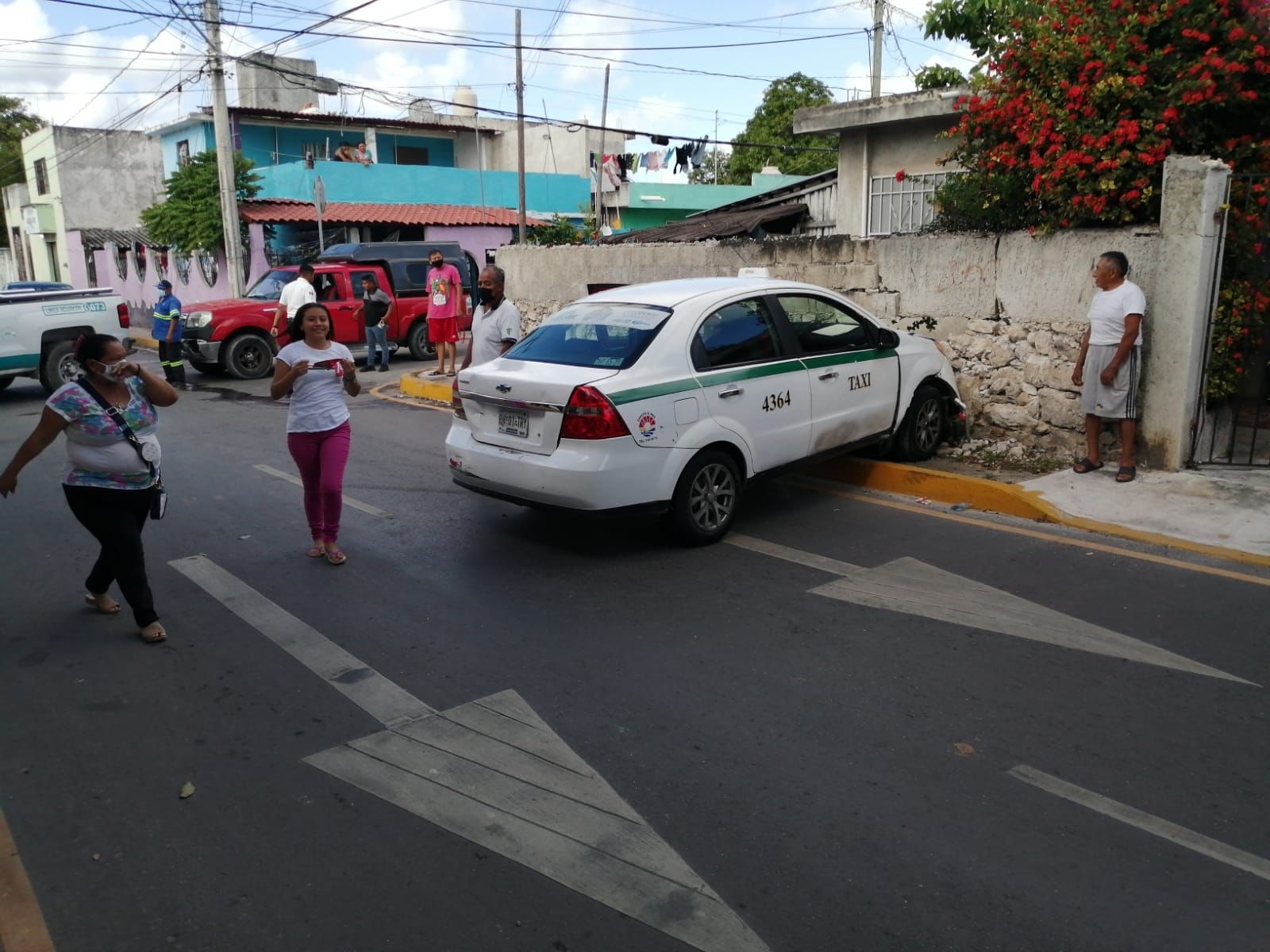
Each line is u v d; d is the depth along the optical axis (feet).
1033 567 19.43
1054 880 10.21
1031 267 26.21
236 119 93.50
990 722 13.46
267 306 52.75
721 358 21.02
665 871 10.49
